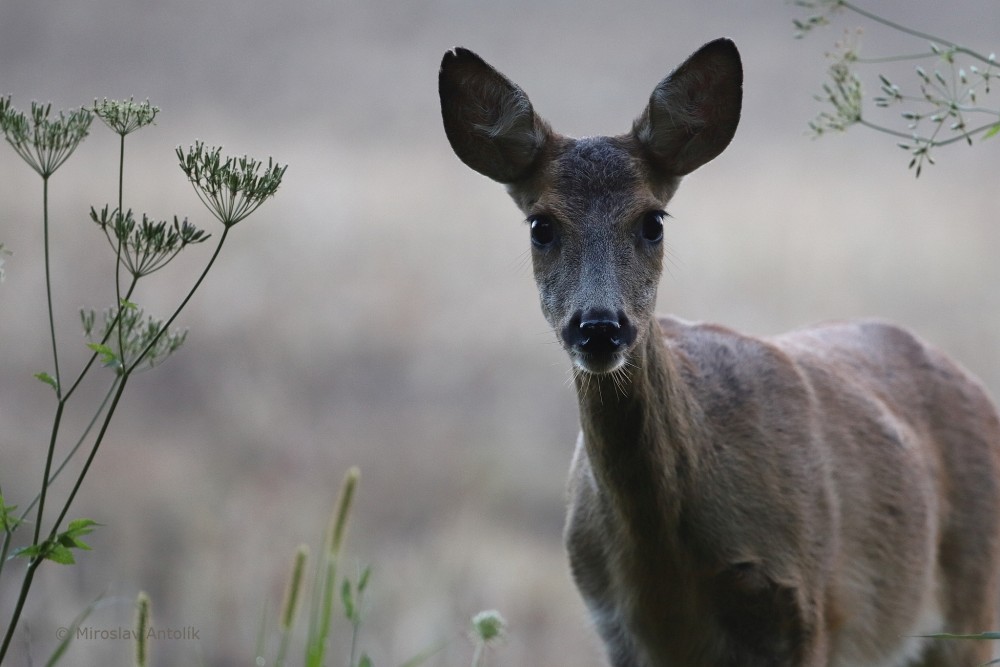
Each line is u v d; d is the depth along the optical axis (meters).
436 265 23.34
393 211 26.38
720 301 21.00
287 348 19.44
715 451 7.74
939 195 27.77
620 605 8.05
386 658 11.53
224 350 19.27
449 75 7.93
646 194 7.47
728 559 7.67
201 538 13.53
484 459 15.98
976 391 9.89
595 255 7.25
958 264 23.02
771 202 26.69
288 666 11.56
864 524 8.54
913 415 9.42
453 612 12.52
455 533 14.03
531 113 7.80
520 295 22.55
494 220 26.52
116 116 5.94
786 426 8.13
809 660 7.97
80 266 21.95
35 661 11.34
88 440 16.28
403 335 20.22
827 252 23.30
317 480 15.58
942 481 9.40
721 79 7.77
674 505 7.56
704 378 8.06
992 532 9.60
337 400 18.20
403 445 16.53
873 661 8.77
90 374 18.66
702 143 7.84
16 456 15.61
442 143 32.34
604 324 6.93
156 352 6.18
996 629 10.44
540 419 17.83
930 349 9.95
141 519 13.91
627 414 7.34
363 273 22.33
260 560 13.20
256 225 24.62
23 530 13.65
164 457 15.70
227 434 16.67
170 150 29.34
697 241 23.91
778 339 9.24
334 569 7.18
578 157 7.61
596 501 7.99
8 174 26.36
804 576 7.92
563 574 13.56
